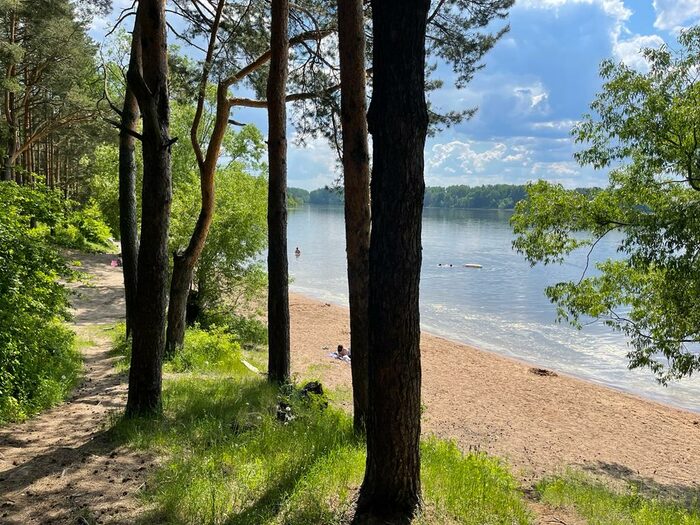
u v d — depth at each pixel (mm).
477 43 11078
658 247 8812
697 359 9594
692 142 8844
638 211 9766
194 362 11031
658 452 10953
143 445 5473
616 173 10234
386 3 3611
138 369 6371
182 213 16781
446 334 22281
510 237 68438
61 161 43594
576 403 14047
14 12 21312
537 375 16609
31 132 27328
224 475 4703
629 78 9352
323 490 4270
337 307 27344
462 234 73062
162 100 6379
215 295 17359
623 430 12250
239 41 11227
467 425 11578
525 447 10430
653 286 9906
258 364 13266
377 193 3770
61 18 22500
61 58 23453
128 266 11758
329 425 6711
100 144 31516
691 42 8914
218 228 16719
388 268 3770
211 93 21547
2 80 19781
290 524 3811
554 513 5098
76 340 12352
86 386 8586
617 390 15648
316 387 8633
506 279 35938
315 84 11227
